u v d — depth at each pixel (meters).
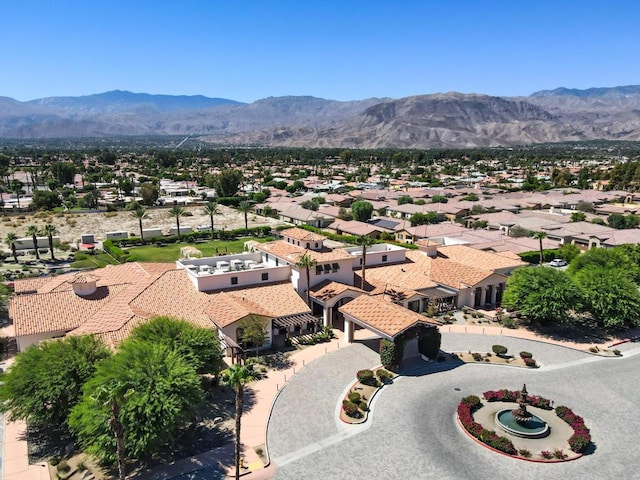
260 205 171.25
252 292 60.38
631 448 36.12
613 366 50.12
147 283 60.25
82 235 118.38
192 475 33.06
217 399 42.97
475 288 67.56
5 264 96.25
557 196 174.00
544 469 33.78
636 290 59.12
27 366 37.66
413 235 115.38
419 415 40.47
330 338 56.88
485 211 150.88
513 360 51.16
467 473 33.41
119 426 29.11
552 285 59.31
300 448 36.03
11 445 37.00
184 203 170.50
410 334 48.84
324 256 65.69
